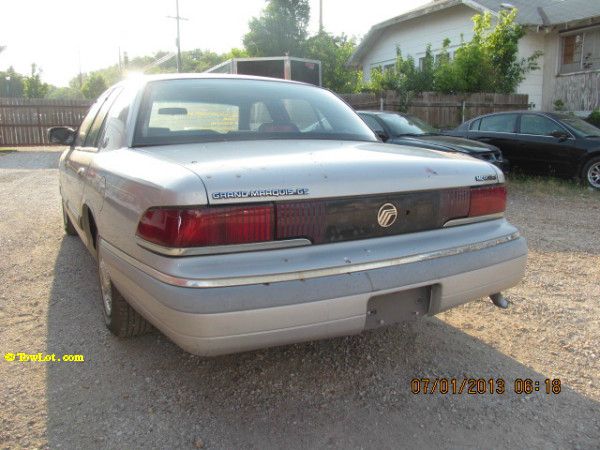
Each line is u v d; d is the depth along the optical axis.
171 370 3.02
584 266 4.94
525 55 17.20
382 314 2.52
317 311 2.26
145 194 2.33
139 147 2.93
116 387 2.85
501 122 10.35
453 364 3.13
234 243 2.20
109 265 2.80
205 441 2.42
